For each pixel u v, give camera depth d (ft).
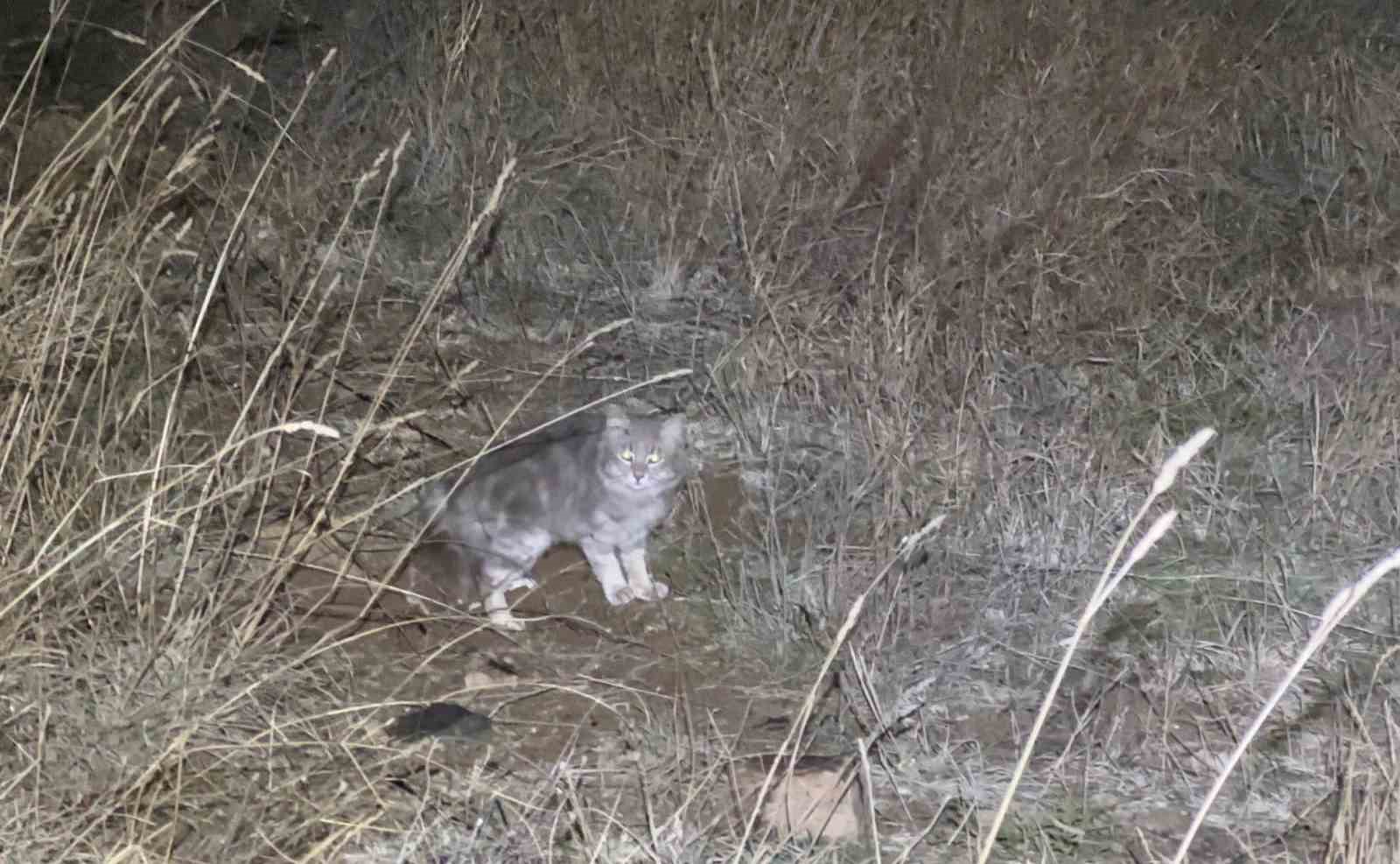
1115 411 13.58
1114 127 17.07
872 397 12.67
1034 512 12.34
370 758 9.60
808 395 13.69
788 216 15.44
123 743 8.96
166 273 13.74
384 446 12.25
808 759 10.05
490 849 9.10
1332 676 11.13
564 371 14.03
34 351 9.85
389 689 10.46
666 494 11.66
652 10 17.24
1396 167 17.62
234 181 14.92
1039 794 10.11
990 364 13.33
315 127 16.08
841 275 15.12
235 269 13.69
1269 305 14.88
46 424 9.48
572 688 10.30
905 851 9.29
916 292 13.28
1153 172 16.74
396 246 15.28
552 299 15.19
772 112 16.60
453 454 12.39
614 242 15.96
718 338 14.71
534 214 15.89
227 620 9.78
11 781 8.60
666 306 15.25
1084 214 15.88
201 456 11.28
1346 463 13.04
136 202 10.99
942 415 12.75
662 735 10.21
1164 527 7.34
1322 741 10.59
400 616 11.07
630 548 11.76
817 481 12.30
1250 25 19.79
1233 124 18.15
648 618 11.59
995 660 11.23
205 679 9.42
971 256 14.44
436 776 9.65
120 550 9.73
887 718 10.51
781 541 12.25
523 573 11.81
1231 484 13.07
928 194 14.83
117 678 9.26
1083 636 11.42
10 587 9.12
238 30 18.03
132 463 10.27
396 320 14.33
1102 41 18.49
